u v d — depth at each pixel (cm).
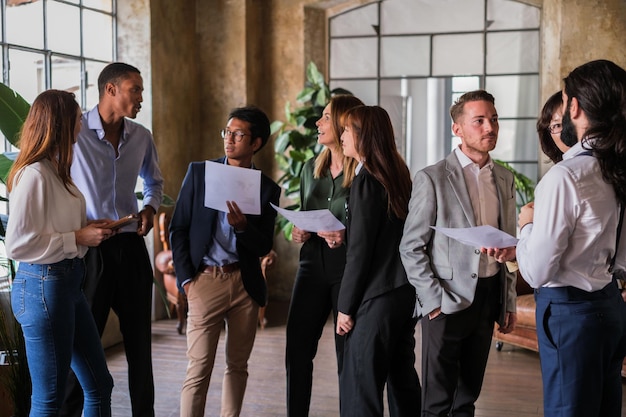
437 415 306
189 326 348
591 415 230
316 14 783
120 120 361
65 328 290
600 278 231
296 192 706
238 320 349
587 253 228
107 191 357
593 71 223
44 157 287
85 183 354
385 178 311
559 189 222
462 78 777
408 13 781
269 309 746
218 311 344
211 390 478
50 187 285
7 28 512
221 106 751
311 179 354
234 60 745
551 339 236
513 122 767
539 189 229
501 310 313
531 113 761
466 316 305
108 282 352
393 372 335
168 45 686
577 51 702
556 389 234
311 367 352
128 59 654
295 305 348
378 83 792
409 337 335
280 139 710
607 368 235
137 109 354
